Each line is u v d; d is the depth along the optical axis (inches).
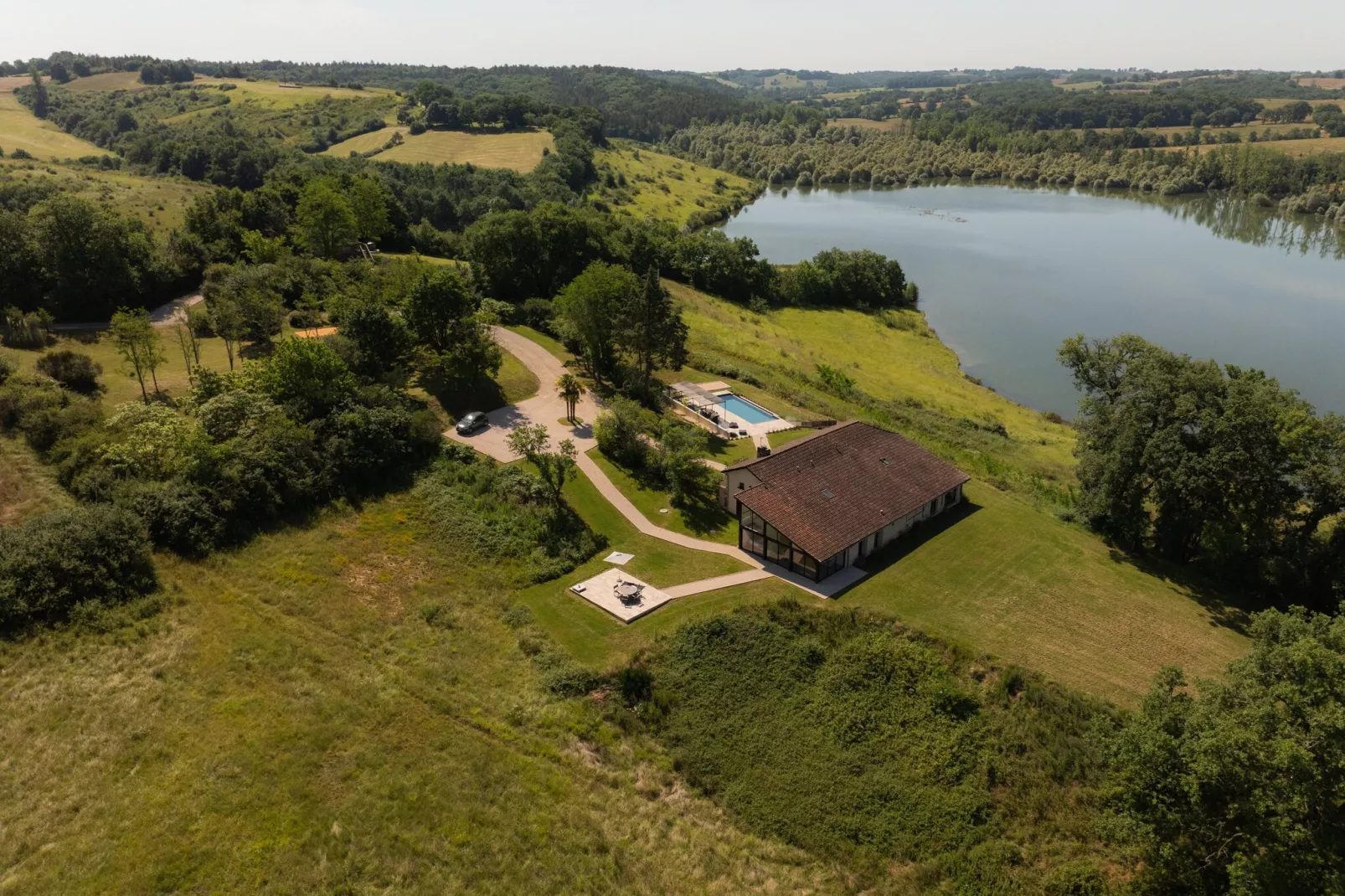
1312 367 3924.7
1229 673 1349.7
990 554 2169.0
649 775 1459.2
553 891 1202.6
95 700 1411.2
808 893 1280.8
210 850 1179.3
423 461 2361.0
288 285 3353.8
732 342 3919.8
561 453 2282.2
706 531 2180.1
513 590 1914.4
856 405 3307.1
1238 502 2116.1
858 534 2038.6
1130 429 2196.1
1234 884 1170.6
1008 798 1446.9
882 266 5285.4
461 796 1337.4
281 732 1401.3
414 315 2817.4
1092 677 1720.0
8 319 2851.9
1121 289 5403.5
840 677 1652.3
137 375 2591.0
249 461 2025.1
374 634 1704.0
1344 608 1929.1
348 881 1162.6
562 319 3319.4
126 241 3344.0
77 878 1116.5
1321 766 1164.5
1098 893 1290.6
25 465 2022.6
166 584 1728.6
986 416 3408.0
